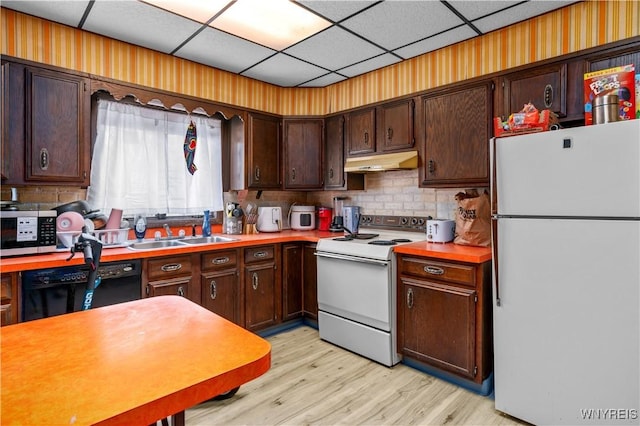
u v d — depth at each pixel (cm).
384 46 283
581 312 170
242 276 301
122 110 290
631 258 157
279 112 375
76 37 248
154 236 308
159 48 282
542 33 235
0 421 63
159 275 253
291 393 223
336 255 288
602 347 165
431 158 286
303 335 322
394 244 271
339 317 294
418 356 249
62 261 207
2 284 193
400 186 335
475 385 226
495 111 253
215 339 100
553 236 178
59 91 239
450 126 274
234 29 253
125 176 292
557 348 178
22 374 80
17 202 236
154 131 308
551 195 178
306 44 278
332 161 366
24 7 220
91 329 108
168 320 115
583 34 219
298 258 341
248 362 86
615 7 207
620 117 172
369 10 229
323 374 248
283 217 402
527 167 185
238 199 367
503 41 253
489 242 250
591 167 166
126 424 67
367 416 200
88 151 252
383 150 321
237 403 212
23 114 224
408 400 216
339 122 359
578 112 217
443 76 286
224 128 356
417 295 248
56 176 237
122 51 269
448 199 302
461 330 226
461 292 225
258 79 354
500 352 199
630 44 200
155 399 71
